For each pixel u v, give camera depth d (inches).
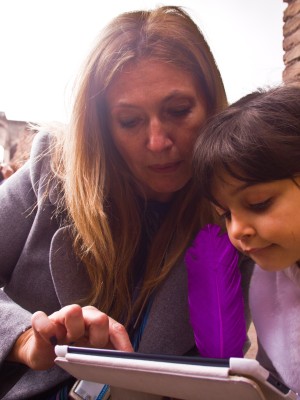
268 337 27.9
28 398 32.5
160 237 33.6
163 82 27.6
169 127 28.9
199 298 25.8
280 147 20.3
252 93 25.8
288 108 21.9
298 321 25.8
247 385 15.2
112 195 34.0
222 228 31.8
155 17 29.4
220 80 31.1
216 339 24.3
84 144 32.0
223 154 21.2
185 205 33.1
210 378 15.8
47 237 34.7
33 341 25.6
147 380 18.2
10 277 36.7
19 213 35.7
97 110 31.0
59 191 34.2
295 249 21.2
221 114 24.5
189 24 30.4
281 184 20.2
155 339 31.6
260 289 29.5
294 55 72.6
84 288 33.8
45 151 35.9
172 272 32.6
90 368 19.5
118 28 29.1
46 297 34.9
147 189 34.0
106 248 32.5
